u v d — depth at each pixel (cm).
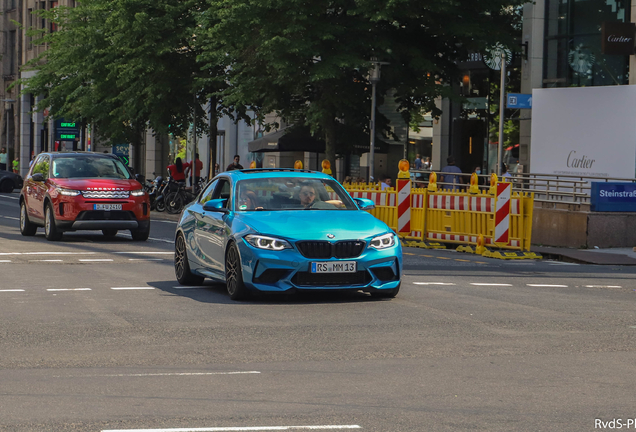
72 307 1207
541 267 1931
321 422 630
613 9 3325
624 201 2427
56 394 717
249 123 4022
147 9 3738
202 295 1334
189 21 3756
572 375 792
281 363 845
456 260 2036
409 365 835
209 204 1338
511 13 3456
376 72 2945
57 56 4625
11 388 739
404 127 4122
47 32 5081
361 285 1227
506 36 3058
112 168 2402
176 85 3831
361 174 4362
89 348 920
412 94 3061
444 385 750
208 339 970
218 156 5294
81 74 4275
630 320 1127
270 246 1209
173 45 3719
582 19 3434
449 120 3941
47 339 971
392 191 2545
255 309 1191
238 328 1040
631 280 1677
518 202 2183
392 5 2728
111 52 4091
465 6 3025
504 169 3634
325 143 3378
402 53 3016
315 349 912
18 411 661
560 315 1161
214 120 3916
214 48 3450
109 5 3828
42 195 2330
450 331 1024
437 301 1280
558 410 667
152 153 6112
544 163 3102
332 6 2880
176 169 3775
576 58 3456
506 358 870
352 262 1214
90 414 652
